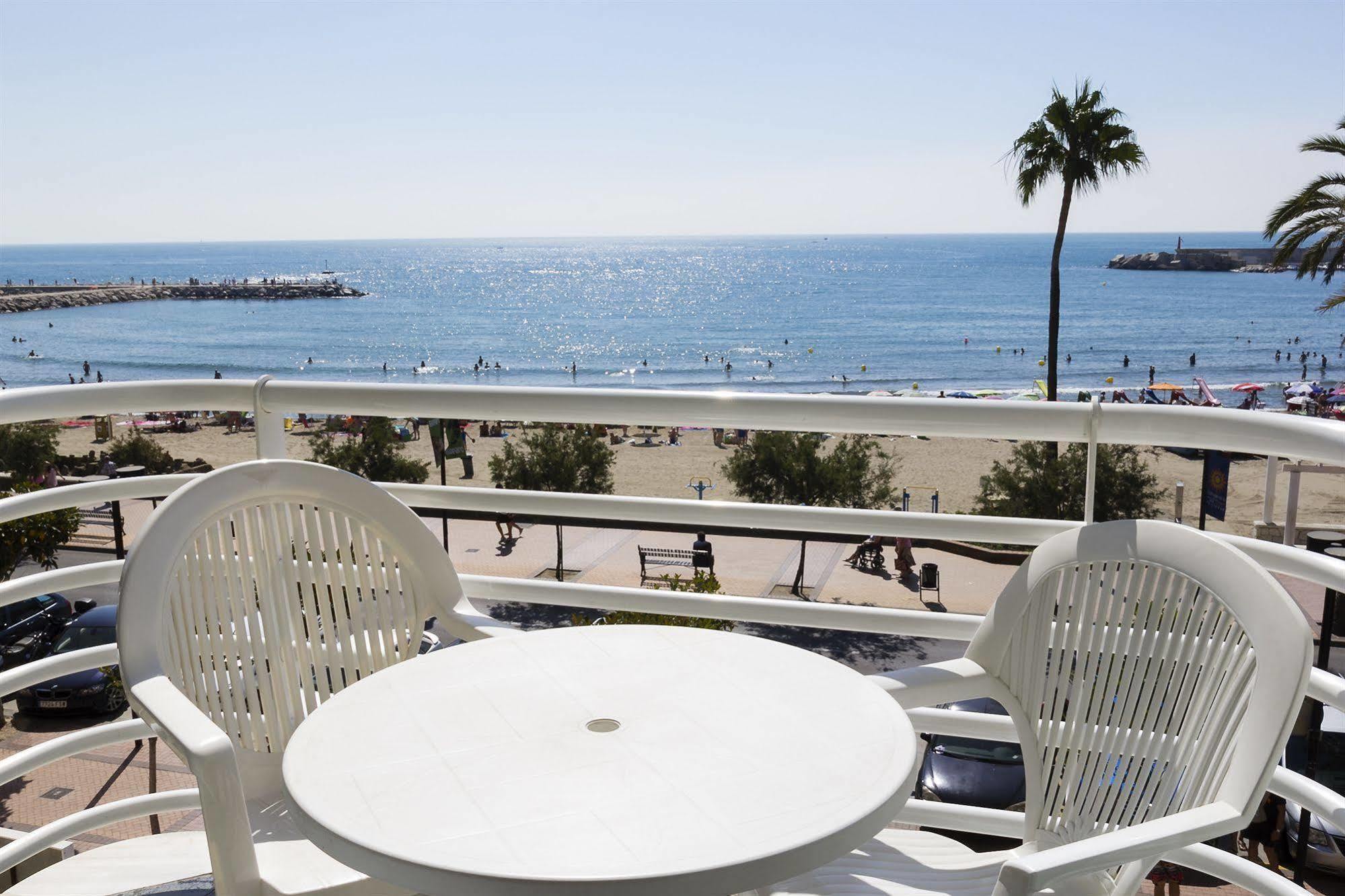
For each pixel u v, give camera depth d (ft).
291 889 4.67
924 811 6.39
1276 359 276.00
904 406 6.32
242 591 6.20
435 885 3.50
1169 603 5.08
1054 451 83.41
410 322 403.54
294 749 4.44
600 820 3.78
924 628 6.40
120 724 6.83
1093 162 107.96
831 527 6.43
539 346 325.21
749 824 3.75
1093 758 5.35
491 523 92.84
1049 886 3.72
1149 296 481.87
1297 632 4.26
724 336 338.95
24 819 29.94
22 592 6.06
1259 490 94.07
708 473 116.16
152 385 7.23
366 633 6.66
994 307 424.87
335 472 6.55
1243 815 4.10
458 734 4.56
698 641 5.75
